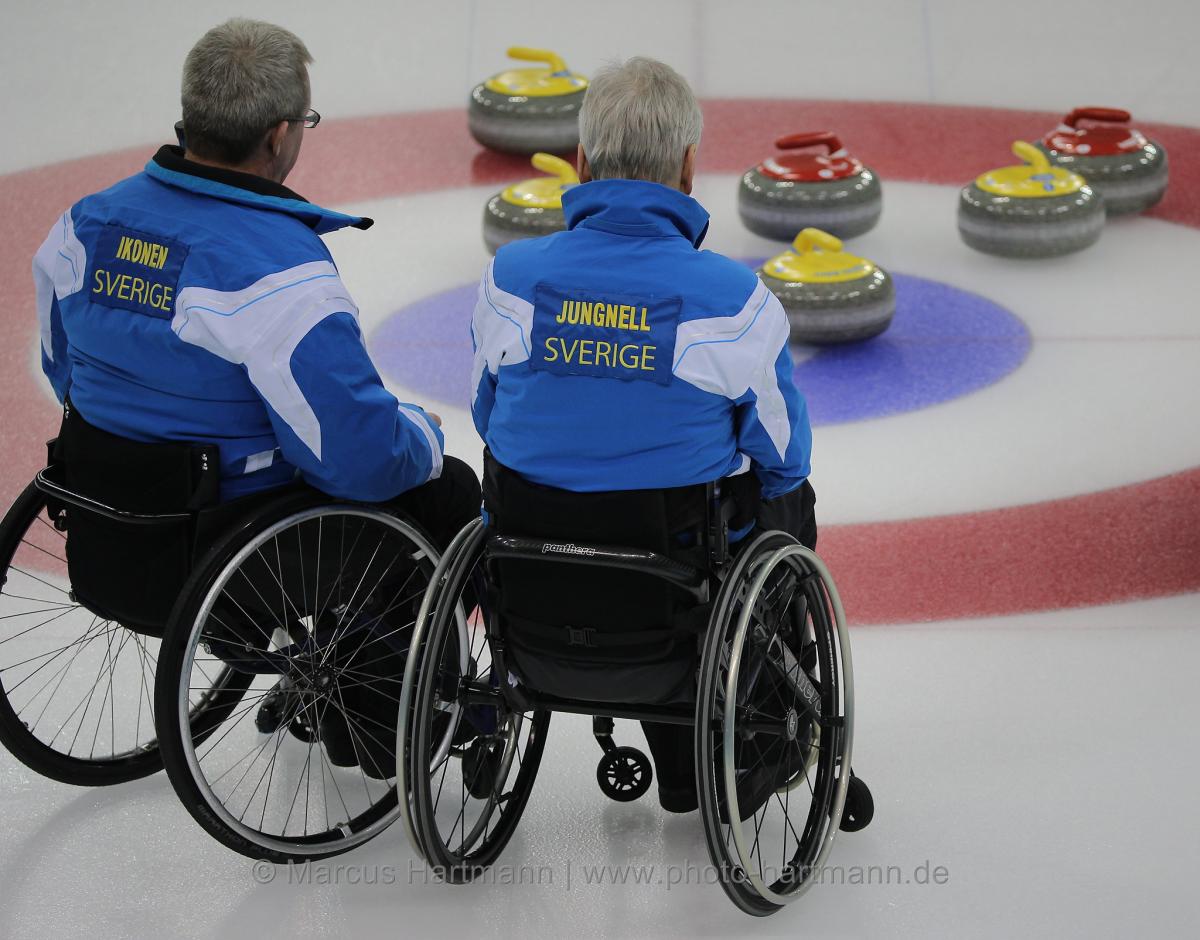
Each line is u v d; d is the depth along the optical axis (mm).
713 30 29719
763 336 7883
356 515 9086
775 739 9797
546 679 8656
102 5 29906
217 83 8445
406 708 8586
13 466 15180
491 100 23281
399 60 28250
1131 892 9406
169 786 10578
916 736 11086
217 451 8586
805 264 17719
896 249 21047
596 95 8117
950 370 17406
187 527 8727
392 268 20297
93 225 8664
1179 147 24609
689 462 7969
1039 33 29359
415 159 24188
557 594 8266
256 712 11352
